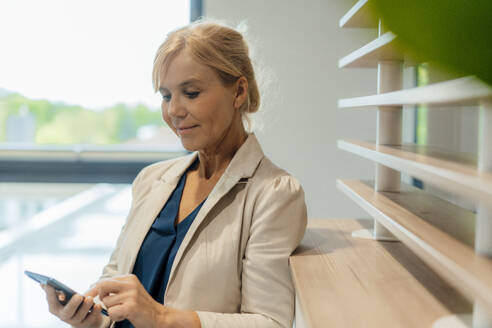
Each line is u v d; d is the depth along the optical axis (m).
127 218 1.39
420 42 0.16
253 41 1.38
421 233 0.75
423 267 1.00
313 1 2.50
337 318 0.72
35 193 2.97
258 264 1.10
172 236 1.21
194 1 2.67
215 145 1.24
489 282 0.47
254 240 1.12
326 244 1.22
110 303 1.02
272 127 2.57
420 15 0.16
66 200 2.99
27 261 2.78
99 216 2.98
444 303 0.78
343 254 1.12
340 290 0.86
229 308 1.13
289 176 1.20
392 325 0.69
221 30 1.19
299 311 0.97
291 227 1.13
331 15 2.51
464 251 0.63
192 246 1.15
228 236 1.14
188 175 1.32
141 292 1.04
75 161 2.95
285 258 1.10
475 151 1.18
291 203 1.15
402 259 1.07
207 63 1.13
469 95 0.38
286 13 2.52
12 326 2.30
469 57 0.16
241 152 1.21
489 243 0.60
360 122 2.55
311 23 2.52
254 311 1.09
